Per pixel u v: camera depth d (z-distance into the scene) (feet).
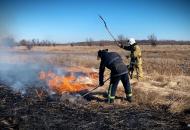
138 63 44.70
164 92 36.35
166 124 25.67
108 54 32.27
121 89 37.96
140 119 26.91
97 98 34.17
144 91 36.24
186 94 35.47
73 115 27.91
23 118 26.76
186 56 121.19
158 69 58.39
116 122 26.09
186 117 27.45
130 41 44.39
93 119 26.84
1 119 26.30
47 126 24.88
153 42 256.32
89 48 235.20
